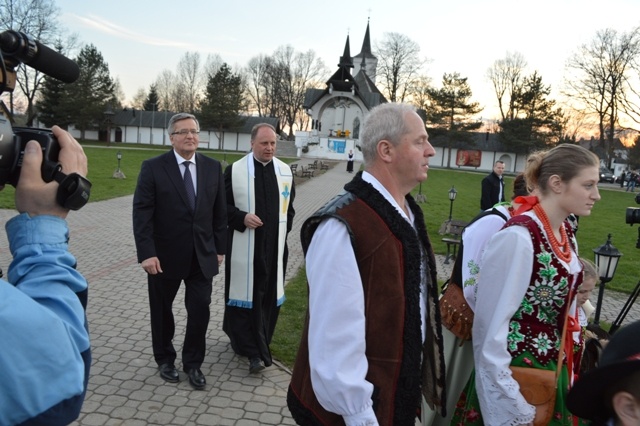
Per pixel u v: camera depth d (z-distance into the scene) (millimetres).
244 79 77438
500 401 1857
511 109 58281
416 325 1578
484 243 2252
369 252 1558
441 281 7645
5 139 1010
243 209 3967
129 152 41312
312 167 34031
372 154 1725
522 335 1977
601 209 23766
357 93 56625
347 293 1502
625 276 9164
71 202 1098
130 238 9461
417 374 1580
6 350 876
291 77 77688
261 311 3984
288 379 3893
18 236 1067
